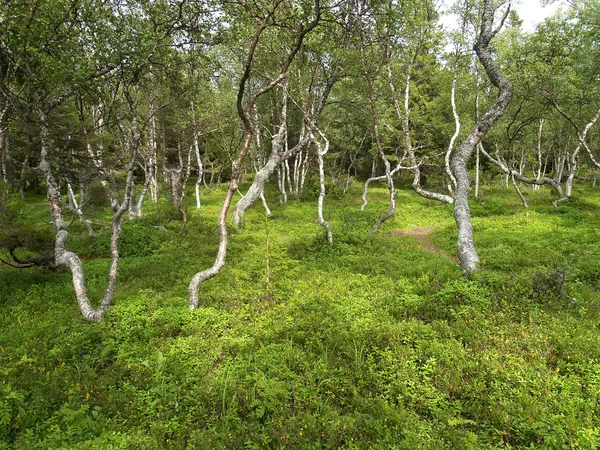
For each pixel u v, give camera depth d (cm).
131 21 861
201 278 838
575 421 405
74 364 591
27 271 1065
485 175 3347
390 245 1320
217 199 2767
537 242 1283
